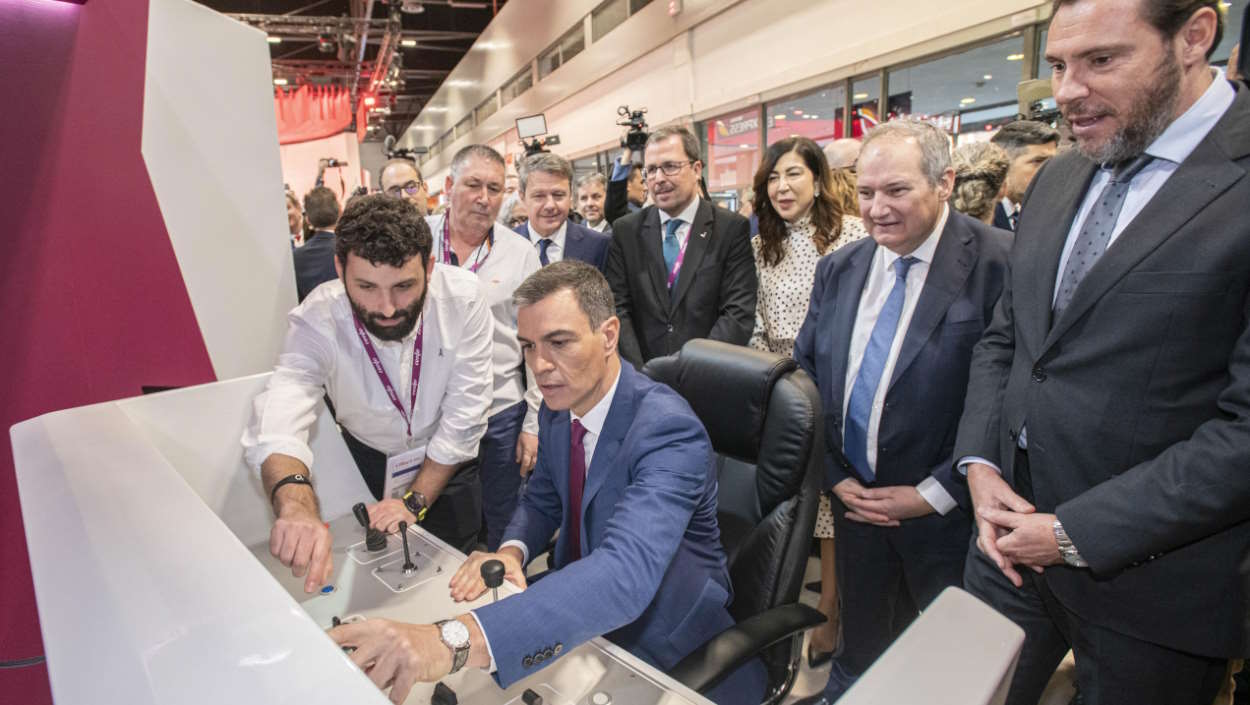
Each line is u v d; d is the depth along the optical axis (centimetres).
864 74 475
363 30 1137
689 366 139
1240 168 87
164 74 149
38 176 132
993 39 381
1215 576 94
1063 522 98
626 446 107
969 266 140
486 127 1390
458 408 145
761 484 128
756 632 108
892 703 40
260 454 115
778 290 214
